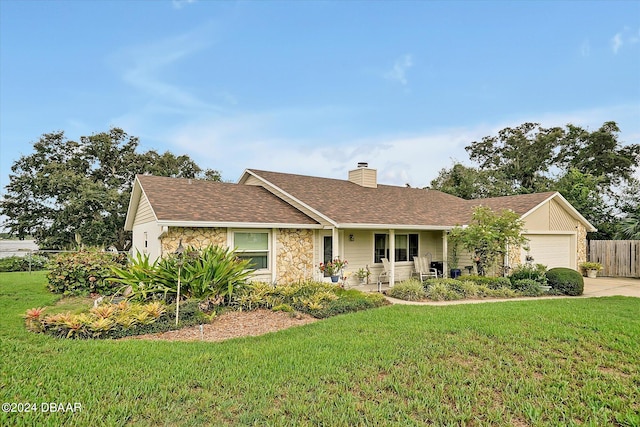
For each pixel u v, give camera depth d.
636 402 4.49
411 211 15.85
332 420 3.99
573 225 18.44
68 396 4.44
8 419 3.93
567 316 8.26
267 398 4.46
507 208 16.58
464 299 11.53
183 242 10.67
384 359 5.70
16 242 35.62
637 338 6.61
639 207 21.78
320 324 7.93
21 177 27.95
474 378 5.09
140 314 7.64
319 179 17.45
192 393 4.56
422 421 4.03
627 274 18.53
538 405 4.41
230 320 8.43
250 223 11.38
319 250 13.41
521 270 14.12
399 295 11.83
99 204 28.17
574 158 33.91
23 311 9.55
